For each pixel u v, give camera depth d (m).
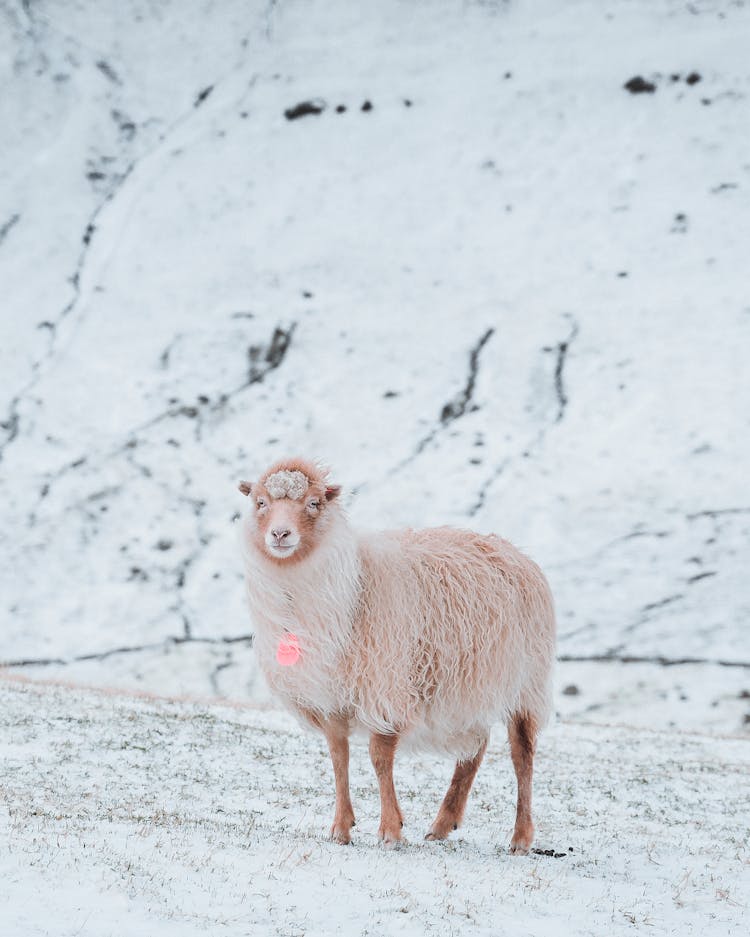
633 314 61.12
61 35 82.12
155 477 52.47
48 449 55.25
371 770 10.89
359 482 51.44
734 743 16.66
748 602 40.69
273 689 7.67
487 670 7.91
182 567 46.25
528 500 48.62
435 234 70.06
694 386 55.00
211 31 84.50
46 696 13.55
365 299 65.38
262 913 5.59
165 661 40.28
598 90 76.44
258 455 53.72
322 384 58.84
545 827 8.77
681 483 48.28
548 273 65.44
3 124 76.88
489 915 5.98
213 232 71.31
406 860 6.98
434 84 80.12
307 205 73.19
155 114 79.69
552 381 57.25
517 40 81.75
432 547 8.19
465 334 61.66
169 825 7.28
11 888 5.45
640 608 41.06
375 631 7.43
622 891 6.85
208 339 62.94
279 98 80.31
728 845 8.58
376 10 85.19
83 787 8.48
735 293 61.22
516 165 73.75
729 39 76.38
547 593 8.70
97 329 64.44
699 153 70.75
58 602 44.81
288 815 8.34
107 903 5.41
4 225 71.19
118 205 73.25
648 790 10.96
